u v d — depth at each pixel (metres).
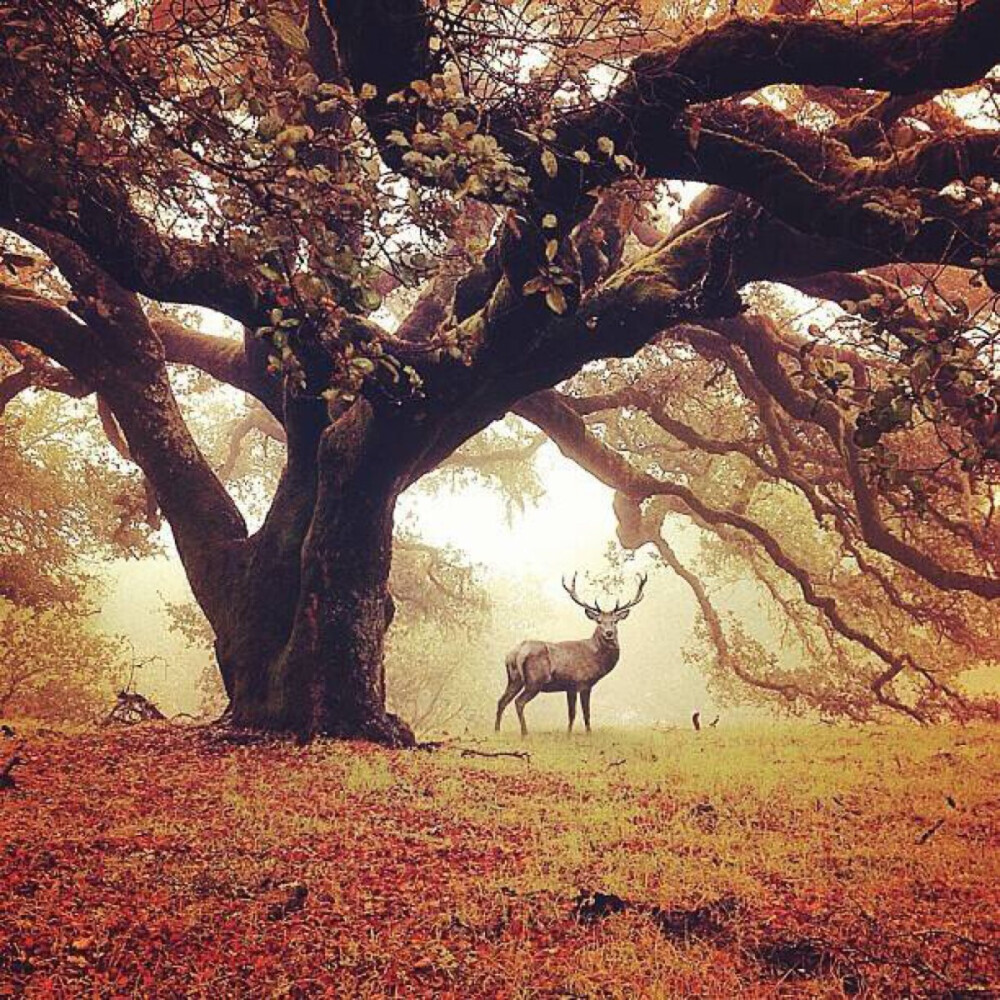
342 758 10.27
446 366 10.07
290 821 7.41
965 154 7.59
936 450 16.50
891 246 7.44
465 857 6.64
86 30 5.26
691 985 4.54
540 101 6.29
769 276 10.33
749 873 6.25
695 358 18.39
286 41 4.79
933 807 8.22
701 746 12.70
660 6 9.73
